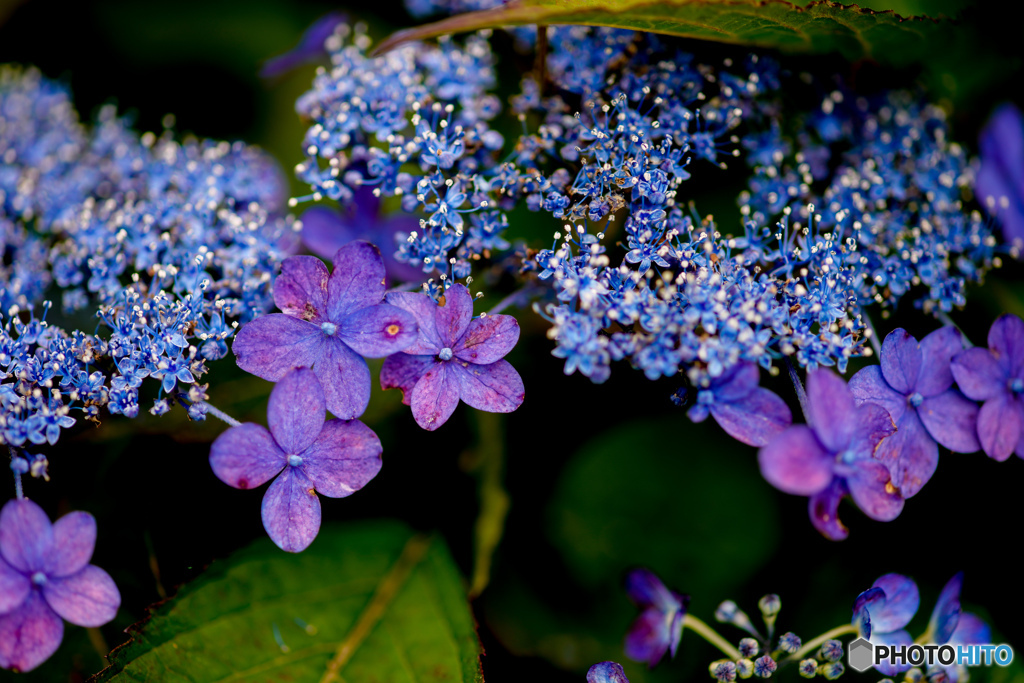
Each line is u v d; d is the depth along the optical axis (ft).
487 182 1.42
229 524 1.49
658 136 1.44
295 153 1.76
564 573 1.58
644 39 1.49
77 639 1.47
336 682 1.44
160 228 1.48
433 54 1.51
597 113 1.46
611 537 1.59
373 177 1.47
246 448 1.35
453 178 1.41
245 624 1.46
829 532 1.34
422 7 1.65
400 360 1.37
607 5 1.40
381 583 1.51
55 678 1.46
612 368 1.55
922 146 1.54
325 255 1.55
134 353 1.38
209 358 1.39
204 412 1.38
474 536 1.55
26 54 1.78
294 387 1.35
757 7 1.42
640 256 1.38
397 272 1.55
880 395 1.38
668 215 1.41
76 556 1.36
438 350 1.38
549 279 1.42
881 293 1.46
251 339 1.37
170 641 1.43
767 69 1.50
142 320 1.39
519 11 1.41
